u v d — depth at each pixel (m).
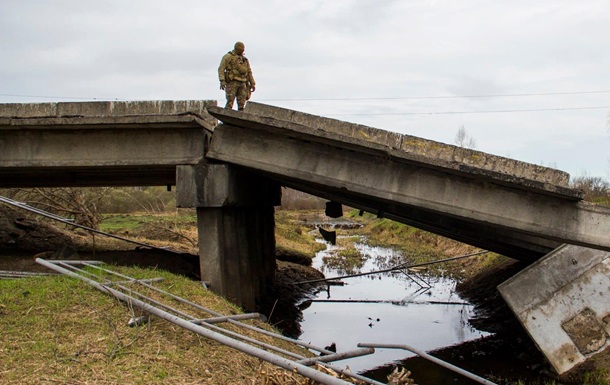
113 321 7.81
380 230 45.53
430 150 10.79
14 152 12.49
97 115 12.02
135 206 37.31
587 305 10.55
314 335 14.02
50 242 16.84
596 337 10.30
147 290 9.54
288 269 21.88
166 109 11.91
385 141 10.92
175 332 7.83
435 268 25.09
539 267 11.01
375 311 17.05
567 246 11.12
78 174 15.56
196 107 11.89
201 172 11.88
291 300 17.70
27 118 11.83
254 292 14.91
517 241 13.26
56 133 12.33
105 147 12.24
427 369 11.55
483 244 14.80
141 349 7.17
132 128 11.98
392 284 21.73
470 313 16.73
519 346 12.96
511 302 10.88
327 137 10.58
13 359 6.47
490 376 10.95
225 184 11.80
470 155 10.69
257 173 13.87
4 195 23.52
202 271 11.98
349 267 25.95
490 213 10.73
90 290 8.83
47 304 8.14
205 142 12.10
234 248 12.63
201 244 12.02
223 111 10.98
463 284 20.64
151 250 16.30
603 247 10.20
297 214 73.12
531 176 10.45
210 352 7.54
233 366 7.36
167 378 6.59
